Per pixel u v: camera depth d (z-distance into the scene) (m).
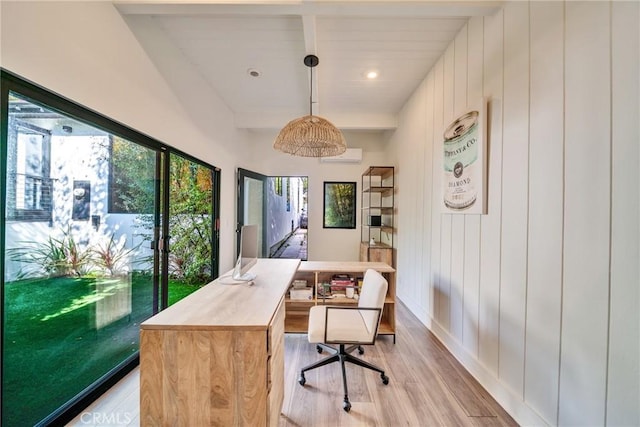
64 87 1.48
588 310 1.17
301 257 7.02
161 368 1.25
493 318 1.82
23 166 1.41
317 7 1.85
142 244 2.33
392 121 4.21
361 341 1.84
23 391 1.49
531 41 1.50
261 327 1.24
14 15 1.24
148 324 1.25
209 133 3.39
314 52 2.47
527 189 1.52
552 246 1.35
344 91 3.48
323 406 1.71
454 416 1.63
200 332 1.24
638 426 1.00
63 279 1.71
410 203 3.56
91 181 1.85
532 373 1.48
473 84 2.09
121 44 1.89
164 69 2.41
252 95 3.65
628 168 1.02
